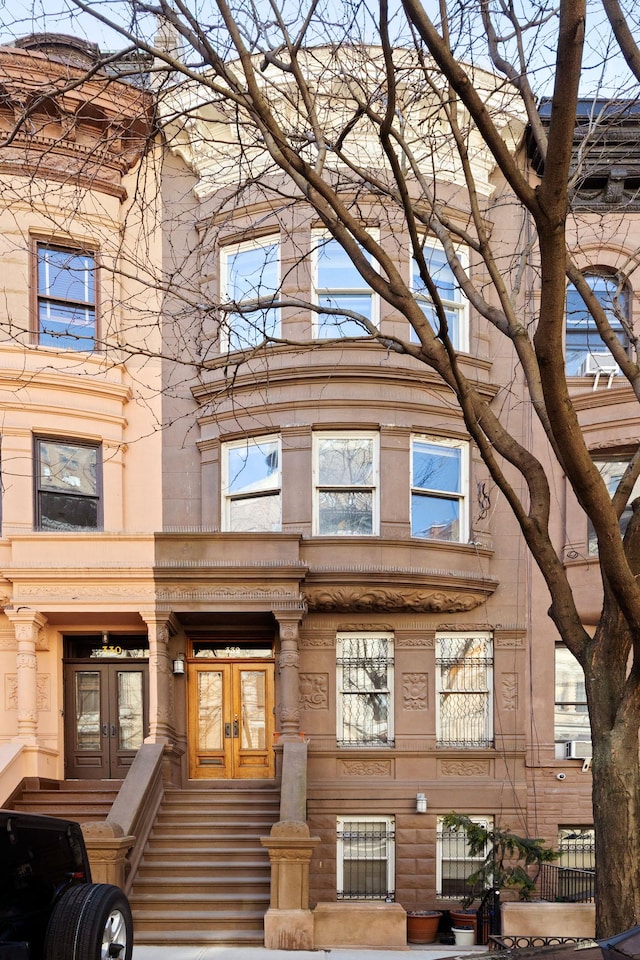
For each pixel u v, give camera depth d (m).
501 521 15.53
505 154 5.65
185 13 6.91
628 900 6.18
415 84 9.84
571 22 5.04
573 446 5.83
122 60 8.66
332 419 14.91
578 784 14.65
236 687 15.30
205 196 16.02
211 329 15.38
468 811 14.47
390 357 15.07
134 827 11.51
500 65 8.21
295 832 10.44
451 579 14.70
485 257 7.91
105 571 13.73
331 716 14.82
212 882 11.22
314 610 14.83
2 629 14.49
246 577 13.80
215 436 15.43
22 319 15.04
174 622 14.30
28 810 13.13
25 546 13.97
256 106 6.93
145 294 15.91
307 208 15.18
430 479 15.37
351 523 15.04
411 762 14.68
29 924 5.80
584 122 14.80
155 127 9.46
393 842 14.41
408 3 5.52
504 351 15.91
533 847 12.05
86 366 15.35
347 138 14.65
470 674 15.27
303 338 15.04
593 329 15.95
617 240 15.84
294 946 9.81
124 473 15.73
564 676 15.29
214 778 15.00
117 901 6.50
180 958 9.32
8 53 13.52
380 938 9.93
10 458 14.59
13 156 14.57
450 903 14.11
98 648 15.47
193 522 15.58
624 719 6.49
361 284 15.38
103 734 15.22
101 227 15.61
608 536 5.98
